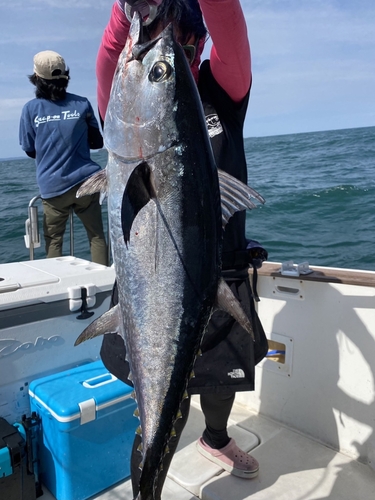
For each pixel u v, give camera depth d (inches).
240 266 62.7
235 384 61.2
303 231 317.4
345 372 85.8
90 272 88.5
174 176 45.3
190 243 46.7
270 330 97.0
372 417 82.5
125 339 49.4
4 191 522.3
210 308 49.3
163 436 48.7
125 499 74.3
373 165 679.1
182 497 75.4
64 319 81.7
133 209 44.5
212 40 50.5
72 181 145.3
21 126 150.9
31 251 133.0
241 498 73.8
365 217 345.7
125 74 45.3
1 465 64.8
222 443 80.5
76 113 146.6
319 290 88.7
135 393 49.8
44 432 74.5
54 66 141.5
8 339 75.5
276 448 88.1
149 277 46.4
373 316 81.9
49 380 78.1
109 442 75.6
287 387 95.0
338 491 75.9
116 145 45.7
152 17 47.3
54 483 73.5
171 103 44.4
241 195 49.8
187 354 48.6
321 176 582.9
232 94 57.5
